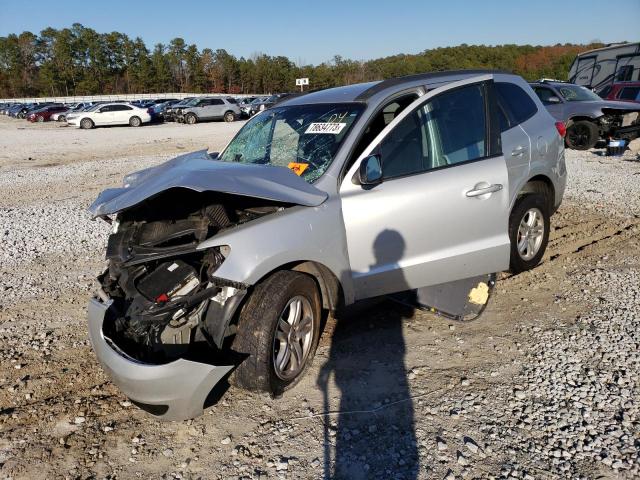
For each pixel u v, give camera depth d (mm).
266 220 3268
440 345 4020
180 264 3271
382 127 3945
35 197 10719
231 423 3217
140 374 2914
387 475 2740
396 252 3797
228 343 3291
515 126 4840
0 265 6270
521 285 5121
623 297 4727
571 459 2791
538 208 5047
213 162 3969
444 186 3918
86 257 6527
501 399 3318
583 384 3432
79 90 103500
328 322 4414
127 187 3949
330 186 3600
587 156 13281
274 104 4859
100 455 3012
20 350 4223
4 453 3051
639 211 7754
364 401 3363
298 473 2785
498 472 2721
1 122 44969
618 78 19172
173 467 2887
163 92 104500
